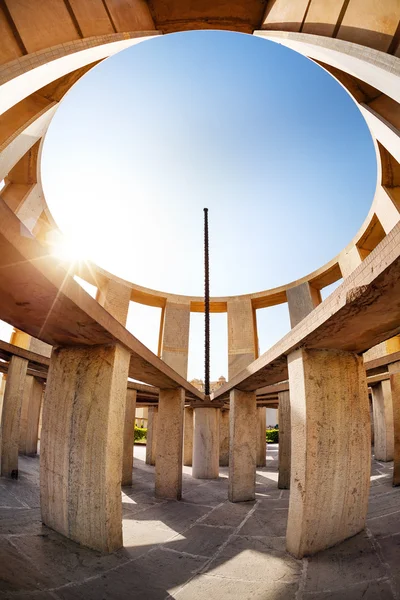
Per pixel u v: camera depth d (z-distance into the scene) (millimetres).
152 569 3881
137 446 23078
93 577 3477
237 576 3766
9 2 3189
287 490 9211
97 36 4434
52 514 4527
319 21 4570
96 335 4434
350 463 4426
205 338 15211
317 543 4117
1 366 11773
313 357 4539
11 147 6980
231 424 8438
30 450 12406
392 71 3529
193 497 8367
